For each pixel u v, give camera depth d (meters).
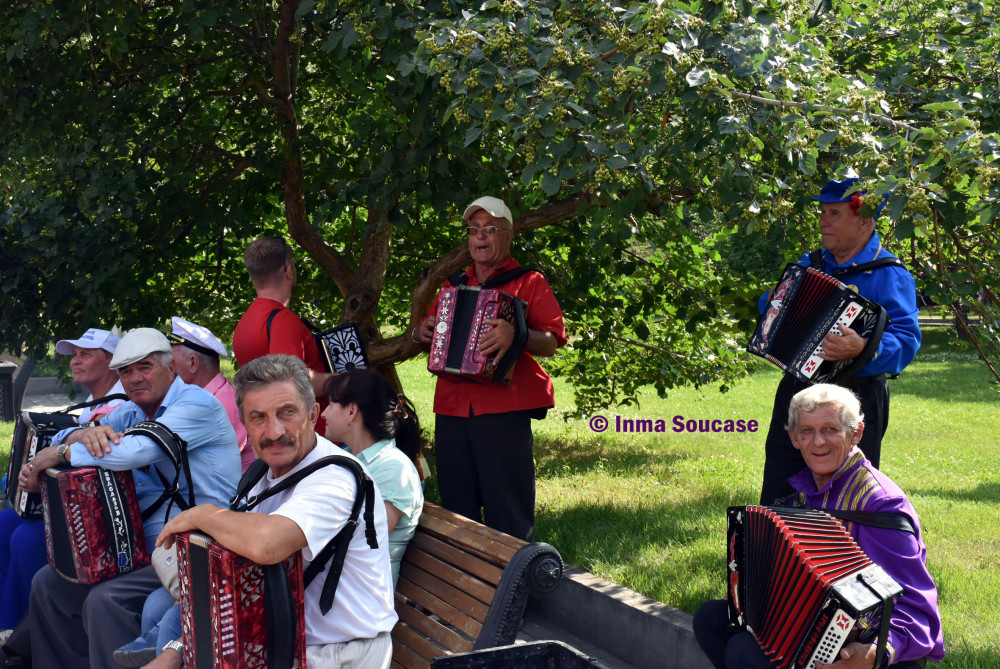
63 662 4.12
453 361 4.36
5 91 5.84
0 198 6.69
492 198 4.61
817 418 3.02
